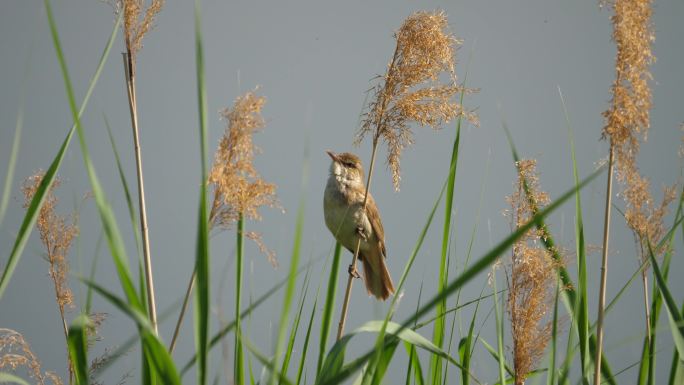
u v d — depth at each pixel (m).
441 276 7.02
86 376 5.14
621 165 6.16
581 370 6.16
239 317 5.61
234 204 5.37
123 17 6.48
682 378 6.48
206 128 4.66
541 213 3.96
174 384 4.61
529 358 6.71
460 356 7.23
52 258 7.16
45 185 5.57
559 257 6.75
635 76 6.05
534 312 6.66
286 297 4.77
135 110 6.43
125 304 4.41
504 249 3.96
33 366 6.66
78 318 5.20
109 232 5.01
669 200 6.76
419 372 7.09
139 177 6.29
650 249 6.12
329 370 5.63
